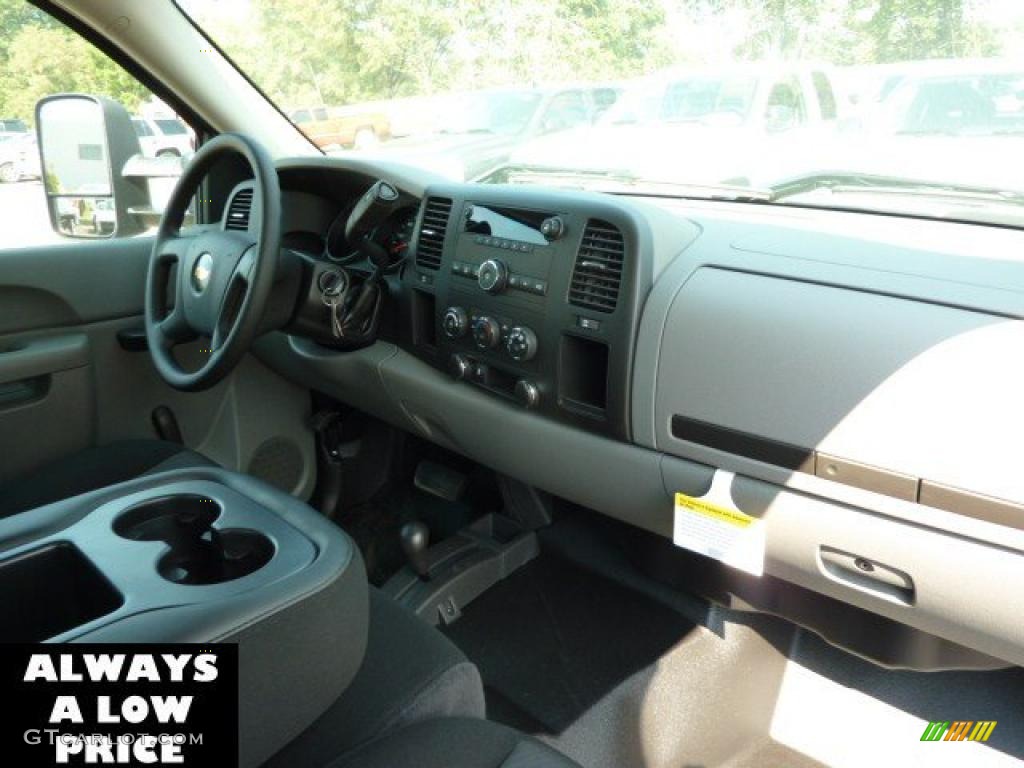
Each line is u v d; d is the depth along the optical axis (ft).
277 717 2.44
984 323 3.45
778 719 5.09
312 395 7.60
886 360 3.62
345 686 2.69
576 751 4.91
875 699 5.19
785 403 3.91
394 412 6.24
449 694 3.13
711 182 5.32
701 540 4.40
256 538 2.98
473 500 7.07
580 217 4.51
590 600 6.04
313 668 2.52
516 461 5.37
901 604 3.91
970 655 4.78
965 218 4.38
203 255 5.06
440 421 5.78
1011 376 3.33
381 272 5.66
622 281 4.33
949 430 3.47
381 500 7.61
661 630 5.73
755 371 3.98
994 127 4.16
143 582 2.61
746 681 5.32
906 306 3.66
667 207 5.42
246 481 3.39
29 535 2.93
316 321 5.40
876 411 3.64
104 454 5.59
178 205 5.56
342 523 7.33
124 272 6.46
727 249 4.35
